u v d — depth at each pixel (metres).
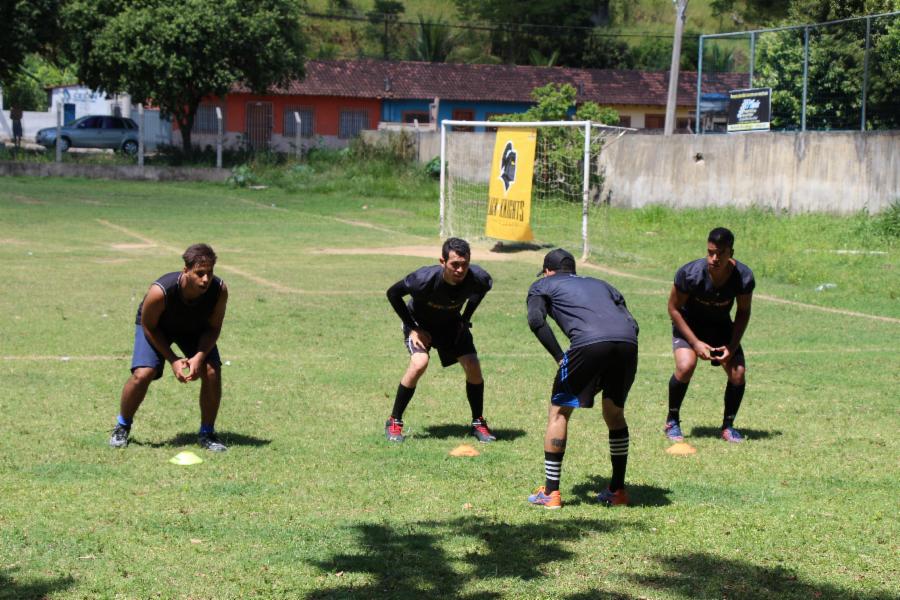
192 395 9.18
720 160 28.28
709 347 7.84
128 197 33.41
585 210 21.39
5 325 12.48
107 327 12.55
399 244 23.56
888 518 5.97
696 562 5.20
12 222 25.59
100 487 6.34
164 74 38.28
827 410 9.08
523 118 35.53
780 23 39.41
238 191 37.00
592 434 8.12
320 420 8.43
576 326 6.07
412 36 72.38
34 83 64.81
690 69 67.81
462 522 5.81
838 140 24.95
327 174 39.06
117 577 4.86
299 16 42.56
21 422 7.99
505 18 68.56
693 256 21.58
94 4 38.41
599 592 4.78
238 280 17.31
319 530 5.60
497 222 23.23
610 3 74.56
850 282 17.81
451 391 9.70
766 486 6.66
